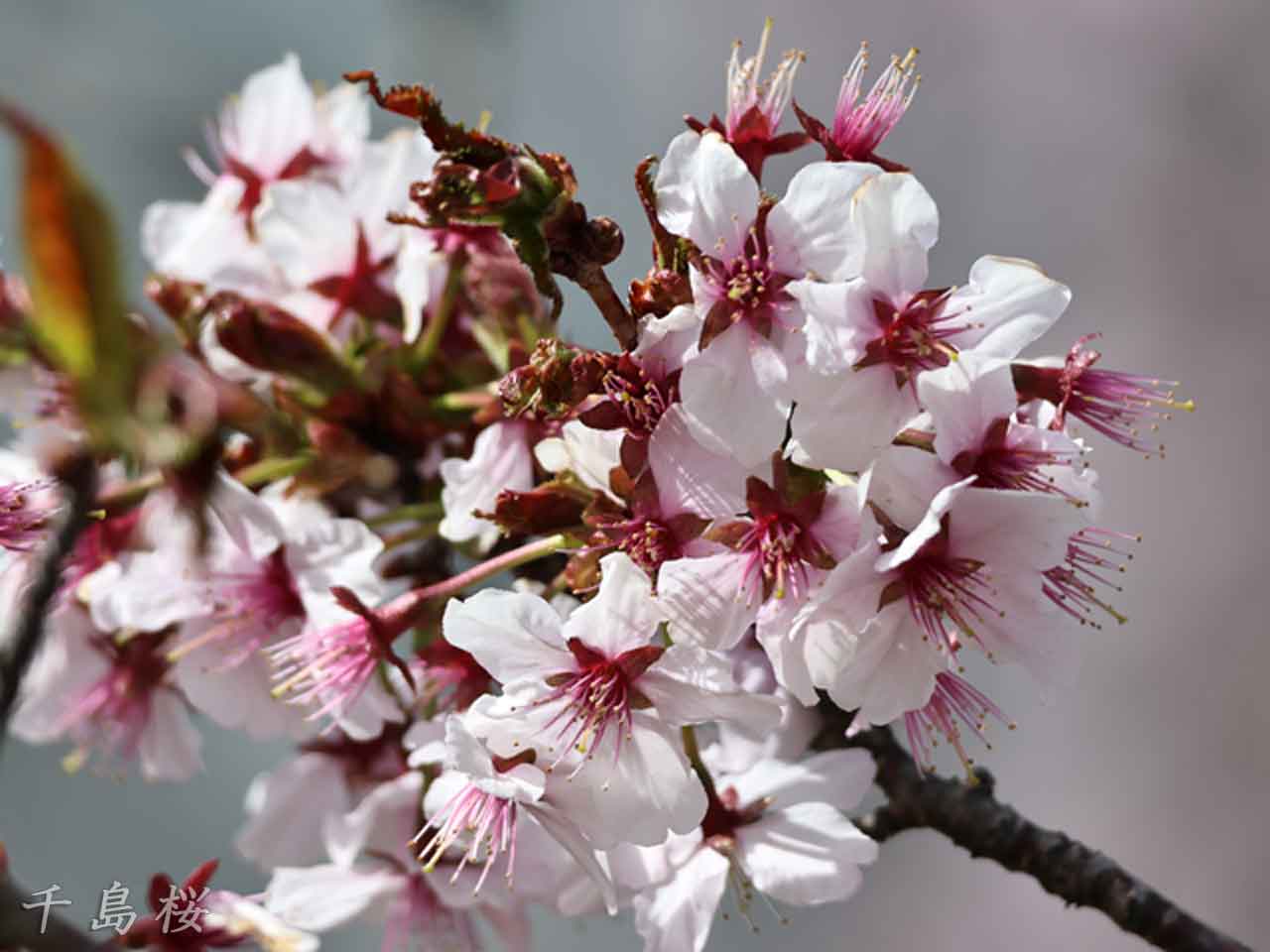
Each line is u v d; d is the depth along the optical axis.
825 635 0.32
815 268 0.32
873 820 0.36
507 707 0.32
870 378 0.31
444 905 0.36
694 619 0.31
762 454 0.31
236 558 0.35
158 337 0.26
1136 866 0.73
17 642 0.26
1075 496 0.32
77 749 0.38
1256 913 0.72
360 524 0.35
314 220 0.36
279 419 0.35
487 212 0.31
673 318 0.31
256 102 0.38
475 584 0.34
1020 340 0.32
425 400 0.35
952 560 0.32
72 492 0.26
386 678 0.34
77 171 0.25
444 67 0.67
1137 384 0.33
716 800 0.34
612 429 0.32
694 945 0.33
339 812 0.36
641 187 0.32
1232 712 0.74
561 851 0.34
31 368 0.29
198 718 0.41
